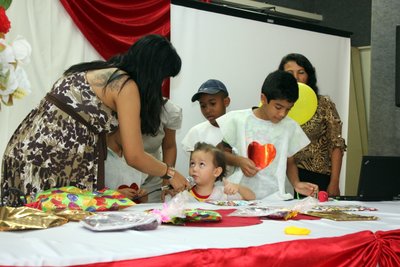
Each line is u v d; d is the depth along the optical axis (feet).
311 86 9.26
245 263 3.08
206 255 3.02
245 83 11.88
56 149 5.01
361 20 17.47
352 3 17.72
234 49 11.68
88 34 9.96
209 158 7.13
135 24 10.46
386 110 11.35
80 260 2.74
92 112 5.10
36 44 9.40
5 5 3.99
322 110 9.16
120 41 10.30
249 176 7.20
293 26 12.73
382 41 11.37
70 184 5.06
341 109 13.84
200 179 7.09
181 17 10.97
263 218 4.65
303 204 5.15
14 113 9.10
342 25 18.02
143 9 10.57
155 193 7.95
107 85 5.08
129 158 5.16
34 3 9.41
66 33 9.81
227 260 3.05
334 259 3.37
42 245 3.00
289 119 7.55
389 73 11.27
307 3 18.19
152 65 5.36
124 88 5.07
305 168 9.20
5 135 8.98
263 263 3.14
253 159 7.27
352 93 16.57
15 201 5.05
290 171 7.81
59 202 4.58
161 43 5.45
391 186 6.83
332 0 18.26
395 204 6.41
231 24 11.62
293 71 9.14
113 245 3.09
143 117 5.56
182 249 3.04
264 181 7.26
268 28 12.24
